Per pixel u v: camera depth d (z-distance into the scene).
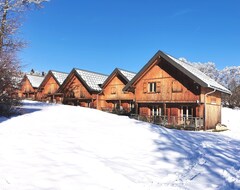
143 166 7.04
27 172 5.69
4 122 11.26
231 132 22.03
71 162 6.63
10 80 13.42
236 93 42.59
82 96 35.09
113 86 32.56
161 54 24.81
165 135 11.52
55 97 39.72
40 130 10.16
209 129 24.00
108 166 6.62
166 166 7.29
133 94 30.56
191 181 6.16
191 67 28.09
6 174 5.46
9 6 18.03
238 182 6.16
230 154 9.34
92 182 5.47
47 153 7.18
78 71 35.47
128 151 8.44
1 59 13.55
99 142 9.09
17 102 14.22
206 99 23.92
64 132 10.14
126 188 5.32
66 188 5.05
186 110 24.72
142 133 11.28
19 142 8.05
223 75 65.12
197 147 10.10
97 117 15.38
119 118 15.88
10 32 17.89
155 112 27.23
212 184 5.99
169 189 5.45
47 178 5.46
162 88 25.59
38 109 17.38
